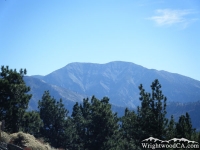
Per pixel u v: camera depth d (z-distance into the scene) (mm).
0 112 48688
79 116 63719
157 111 38000
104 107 51375
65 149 63781
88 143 50844
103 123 50469
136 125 39094
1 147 31266
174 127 37938
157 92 38188
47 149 39656
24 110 50875
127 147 48219
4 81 48500
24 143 36250
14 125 49531
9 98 49125
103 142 49969
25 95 50594
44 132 64312
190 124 39938
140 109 39125
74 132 62812
